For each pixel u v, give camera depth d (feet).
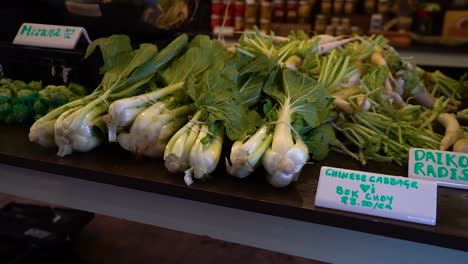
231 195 2.24
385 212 2.04
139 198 2.62
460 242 1.91
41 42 3.62
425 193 2.03
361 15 7.73
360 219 2.04
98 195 2.72
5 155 2.72
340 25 7.77
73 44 3.51
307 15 7.92
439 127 3.26
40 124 2.70
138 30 3.86
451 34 7.48
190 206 2.51
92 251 4.67
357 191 2.11
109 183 2.49
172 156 2.36
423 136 2.85
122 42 3.18
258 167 2.52
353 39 4.28
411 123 3.08
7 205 4.92
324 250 2.30
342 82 3.41
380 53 3.82
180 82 2.98
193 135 2.41
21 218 4.62
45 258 4.22
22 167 2.71
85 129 2.63
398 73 3.67
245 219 2.41
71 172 2.57
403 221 2.02
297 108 2.58
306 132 2.67
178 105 2.83
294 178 2.35
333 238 2.26
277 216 2.22
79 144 2.66
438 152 2.48
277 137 2.29
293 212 2.14
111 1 3.57
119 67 3.08
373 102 3.11
